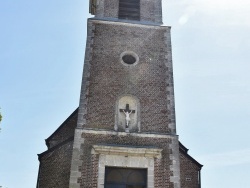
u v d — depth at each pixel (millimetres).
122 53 17281
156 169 14305
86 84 16078
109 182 14172
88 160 14219
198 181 17047
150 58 17297
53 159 16500
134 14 19438
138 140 14898
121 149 14297
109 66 16781
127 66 16891
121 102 15953
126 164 14273
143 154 14430
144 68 16938
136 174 14430
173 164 14508
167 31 18344
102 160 14219
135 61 17125
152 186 13969
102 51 17188
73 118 19141
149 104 15945
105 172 14266
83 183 13758
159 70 16969
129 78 16547
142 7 19656
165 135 15125
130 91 16203
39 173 17109
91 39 17484
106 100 15812
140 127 15305
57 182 15508
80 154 14297
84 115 15273
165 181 14117
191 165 17297
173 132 15297
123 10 19484
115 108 15656
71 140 15703
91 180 13836
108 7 19375
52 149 16922
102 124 15188
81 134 14711
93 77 16328
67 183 14734
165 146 14891
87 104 15562
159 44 17828
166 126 15453
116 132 14961
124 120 15484
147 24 18391
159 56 17422
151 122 15484
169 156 14664
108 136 14844
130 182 14266
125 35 17891
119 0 19750
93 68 16594
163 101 16094
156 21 19188
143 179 14359
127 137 14914
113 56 17109
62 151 16031
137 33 18031
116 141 14781
